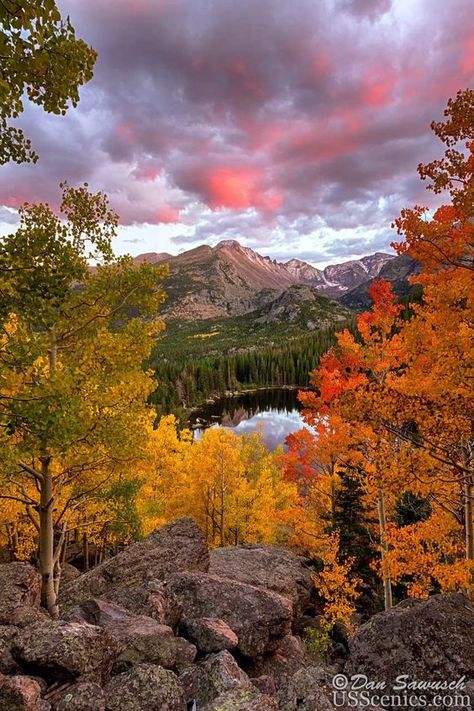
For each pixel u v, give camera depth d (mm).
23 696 4684
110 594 10617
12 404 5262
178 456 23438
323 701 5750
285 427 71688
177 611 9281
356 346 12062
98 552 22328
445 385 7324
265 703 5066
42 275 5031
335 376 13266
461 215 6789
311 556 20234
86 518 14812
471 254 7121
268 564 17094
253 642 9398
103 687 5613
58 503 13141
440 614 7895
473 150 6770
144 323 9492
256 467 30281
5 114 4645
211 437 23531
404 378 9484
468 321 7418
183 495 23453
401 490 8836
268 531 23500
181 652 7160
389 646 7703
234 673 6152
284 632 10000
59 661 5316
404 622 7992
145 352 9523
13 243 4988
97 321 9438
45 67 4469
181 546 12922
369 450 12461
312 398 14414
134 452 9758
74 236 9508
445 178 6859
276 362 151125
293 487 26438
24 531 15641
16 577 8891
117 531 14680
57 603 10391
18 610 7754
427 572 9781
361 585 18406
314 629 13852
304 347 158375
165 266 9617
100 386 8914
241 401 112438
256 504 23500
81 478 11266
